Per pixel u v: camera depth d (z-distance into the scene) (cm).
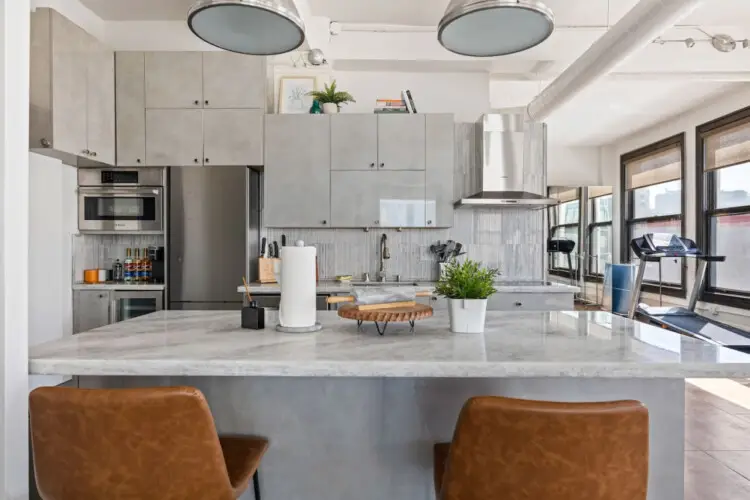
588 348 137
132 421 101
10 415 121
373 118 401
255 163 391
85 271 395
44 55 312
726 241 590
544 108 473
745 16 391
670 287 677
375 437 158
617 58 335
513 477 98
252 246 399
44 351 133
